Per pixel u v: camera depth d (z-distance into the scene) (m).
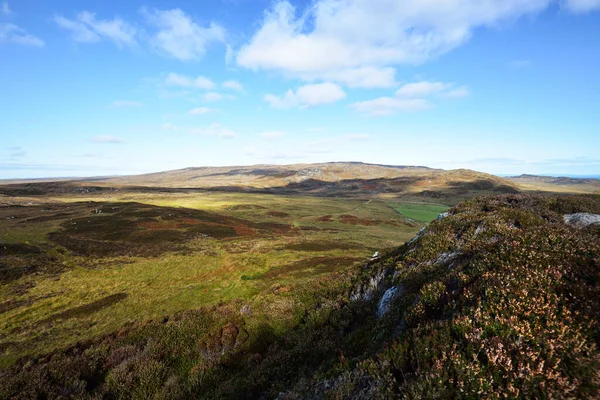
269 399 10.45
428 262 15.34
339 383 7.55
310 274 35.75
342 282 20.92
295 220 97.25
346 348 11.05
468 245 14.23
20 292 30.94
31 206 97.38
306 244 57.34
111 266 40.62
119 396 13.80
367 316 14.68
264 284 32.31
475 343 6.62
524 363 5.95
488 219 16.17
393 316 11.07
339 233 75.69
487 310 7.44
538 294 7.41
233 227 73.12
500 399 5.59
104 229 62.69
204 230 66.56
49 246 49.41
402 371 6.90
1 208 91.75
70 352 19.36
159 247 51.44
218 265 41.31
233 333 17.89
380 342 9.82
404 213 121.00
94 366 16.11
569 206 17.84
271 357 13.35
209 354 16.30
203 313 22.30
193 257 45.69
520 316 6.99
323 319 16.34
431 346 7.03
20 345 20.55
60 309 27.06
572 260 8.41
